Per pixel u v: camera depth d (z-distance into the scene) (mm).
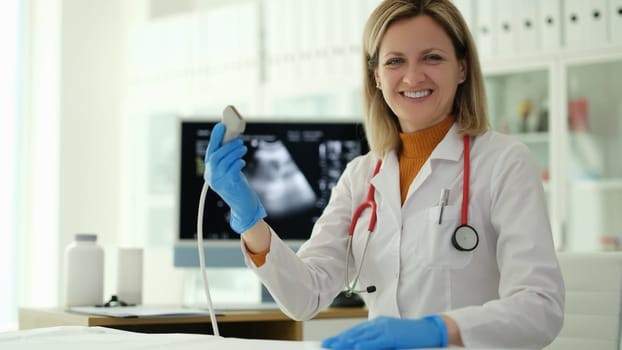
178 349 1241
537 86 3650
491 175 1617
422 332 1242
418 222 1659
